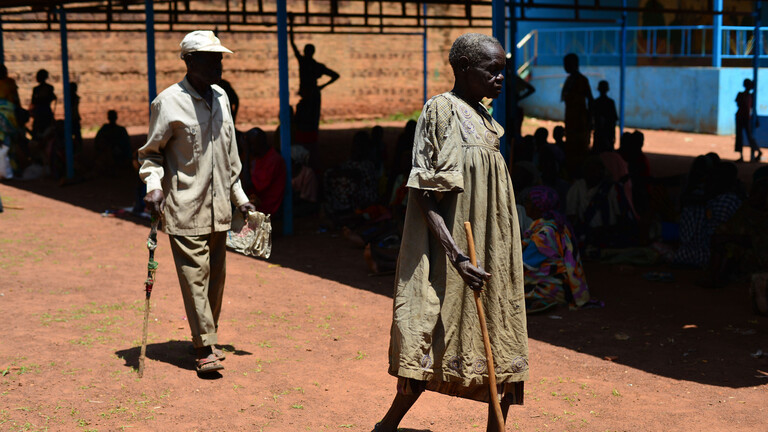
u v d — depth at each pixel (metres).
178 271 4.93
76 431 4.10
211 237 5.12
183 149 4.83
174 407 4.46
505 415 3.79
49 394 4.58
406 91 29.11
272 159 9.70
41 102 15.49
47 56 23.22
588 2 28.00
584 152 12.85
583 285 6.72
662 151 19.53
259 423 4.28
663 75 25.02
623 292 7.21
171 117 4.75
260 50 26.36
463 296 3.61
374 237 9.19
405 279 3.65
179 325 6.06
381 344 5.70
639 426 4.27
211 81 4.89
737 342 5.75
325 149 19.56
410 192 3.62
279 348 5.57
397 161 10.04
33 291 6.94
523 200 7.74
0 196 12.63
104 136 15.46
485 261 3.64
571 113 12.80
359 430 4.21
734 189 8.18
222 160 4.99
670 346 5.68
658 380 5.00
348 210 10.37
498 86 3.62
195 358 5.30
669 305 6.76
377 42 28.19
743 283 7.40
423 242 3.62
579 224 8.66
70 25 23.48
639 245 8.80
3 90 14.89
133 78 24.89
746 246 7.24
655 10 15.16
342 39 27.53
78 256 8.47
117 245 9.11
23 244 9.01
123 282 7.36
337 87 27.77
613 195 8.57
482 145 3.61
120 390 4.69
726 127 23.64
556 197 6.82
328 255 8.81
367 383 4.92
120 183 14.56
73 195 13.04
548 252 6.66
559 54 29.09
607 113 14.59
